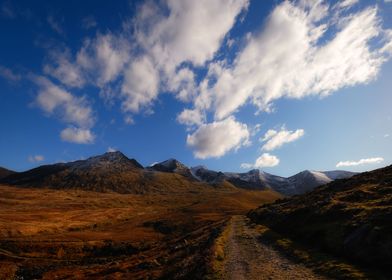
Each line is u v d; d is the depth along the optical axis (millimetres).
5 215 174125
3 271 85375
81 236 134875
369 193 50344
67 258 104750
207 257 38906
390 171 66875
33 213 192875
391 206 34125
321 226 42062
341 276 24969
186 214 195250
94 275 60656
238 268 32812
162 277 39781
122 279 47500
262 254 38750
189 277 33844
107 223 187000
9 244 114438
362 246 28797
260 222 79875
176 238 104688
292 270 29469
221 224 96500
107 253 106875
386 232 27562
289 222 55625
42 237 131875
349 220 36812
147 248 103188
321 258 31547
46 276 75688
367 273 24453
